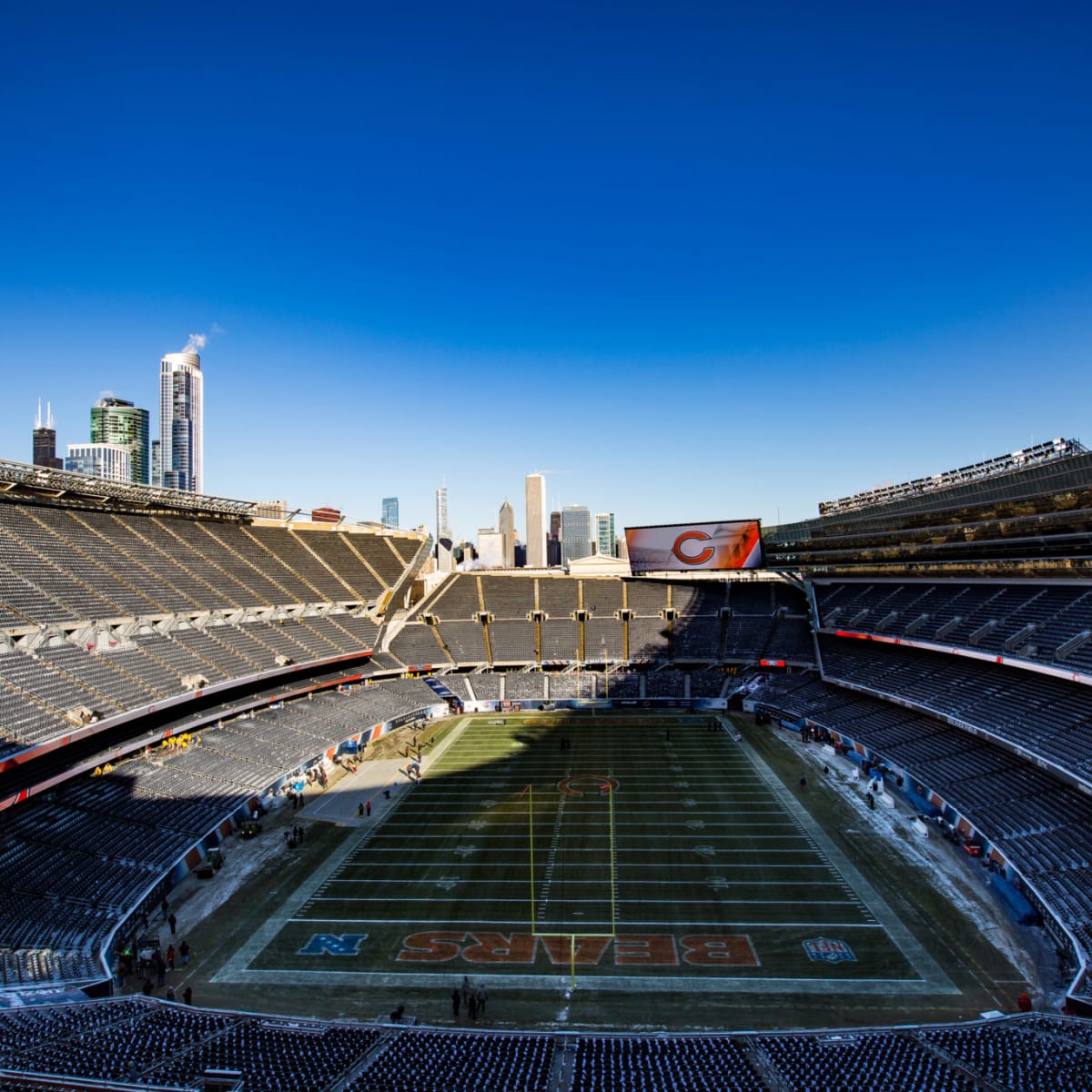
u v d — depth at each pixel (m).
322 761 64.38
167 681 55.84
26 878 38.09
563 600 105.62
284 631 76.44
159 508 79.38
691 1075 23.84
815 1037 26.88
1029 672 56.69
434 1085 23.19
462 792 58.22
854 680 73.62
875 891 40.12
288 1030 28.00
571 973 33.31
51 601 54.94
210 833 47.06
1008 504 59.78
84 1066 23.39
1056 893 35.91
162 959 33.78
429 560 112.56
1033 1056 24.38
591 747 71.06
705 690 89.75
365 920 38.38
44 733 42.47
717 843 47.00
